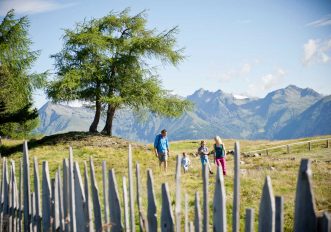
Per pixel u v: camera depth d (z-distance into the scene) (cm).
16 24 3419
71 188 466
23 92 3525
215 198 338
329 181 1370
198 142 5169
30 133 5006
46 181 509
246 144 4884
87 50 3562
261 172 1619
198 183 1300
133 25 3906
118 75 3694
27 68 3497
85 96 3588
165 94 3741
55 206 493
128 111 3959
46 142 3200
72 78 3403
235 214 313
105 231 438
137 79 3725
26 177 555
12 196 611
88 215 445
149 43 3719
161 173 1603
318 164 2047
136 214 813
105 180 435
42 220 522
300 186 271
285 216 860
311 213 265
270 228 290
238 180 311
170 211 372
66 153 2538
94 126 3778
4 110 3641
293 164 2028
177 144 4931
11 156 2661
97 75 3522
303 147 3672
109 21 3841
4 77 3509
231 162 2339
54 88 3428
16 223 599
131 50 3722
